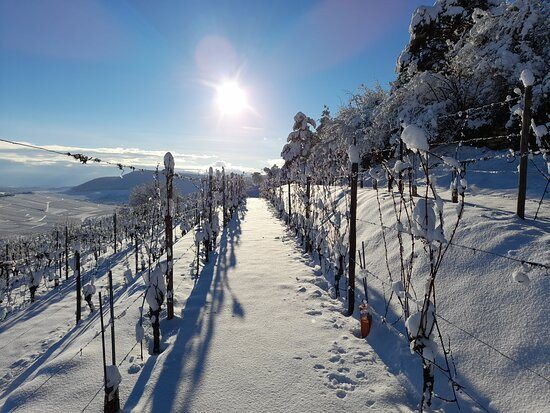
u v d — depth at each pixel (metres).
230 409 3.06
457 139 10.83
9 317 10.37
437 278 4.27
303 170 12.90
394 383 3.37
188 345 4.33
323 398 3.17
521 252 3.71
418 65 13.42
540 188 6.32
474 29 9.89
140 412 3.05
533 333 2.90
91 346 4.45
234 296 6.21
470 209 5.32
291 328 4.72
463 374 3.07
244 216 22.83
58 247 19.33
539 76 8.40
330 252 7.61
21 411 3.14
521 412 2.52
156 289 4.21
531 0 8.75
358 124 16.03
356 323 4.77
